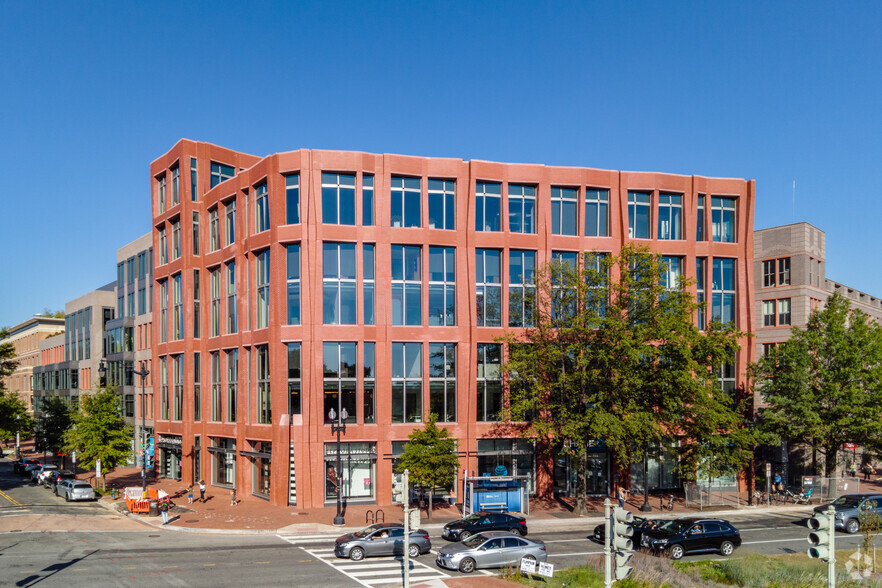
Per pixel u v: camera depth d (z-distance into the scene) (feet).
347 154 142.72
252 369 152.35
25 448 309.22
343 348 142.10
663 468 161.17
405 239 145.38
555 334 135.64
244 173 156.56
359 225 142.92
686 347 121.90
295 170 141.69
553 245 153.58
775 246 187.93
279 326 140.87
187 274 180.86
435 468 124.88
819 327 151.53
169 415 191.62
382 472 140.56
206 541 106.22
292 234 140.67
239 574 83.66
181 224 182.29
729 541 96.78
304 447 137.49
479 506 127.85
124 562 90.02
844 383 145.89
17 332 395.75
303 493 136.77
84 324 269.44
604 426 119.85
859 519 107.34
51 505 143.43
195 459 179.01
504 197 152.15
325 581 80.23
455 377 147.13
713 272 164.45
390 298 144.25
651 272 127.24
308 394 138.51
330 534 112.57
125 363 229.66
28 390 367.04
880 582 75.25
